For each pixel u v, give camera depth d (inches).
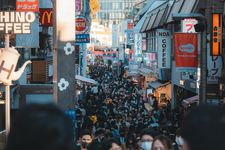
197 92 1018.1
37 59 925.2
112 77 3166.8
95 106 1170.0
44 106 71.6
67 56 492.1
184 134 73.7
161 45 1450.5
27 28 536.1
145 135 229.8
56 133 69.0
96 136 396.2
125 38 3570.4
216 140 70.3
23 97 759.1
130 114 994.7
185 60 824.3
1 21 534.9
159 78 1528.1
